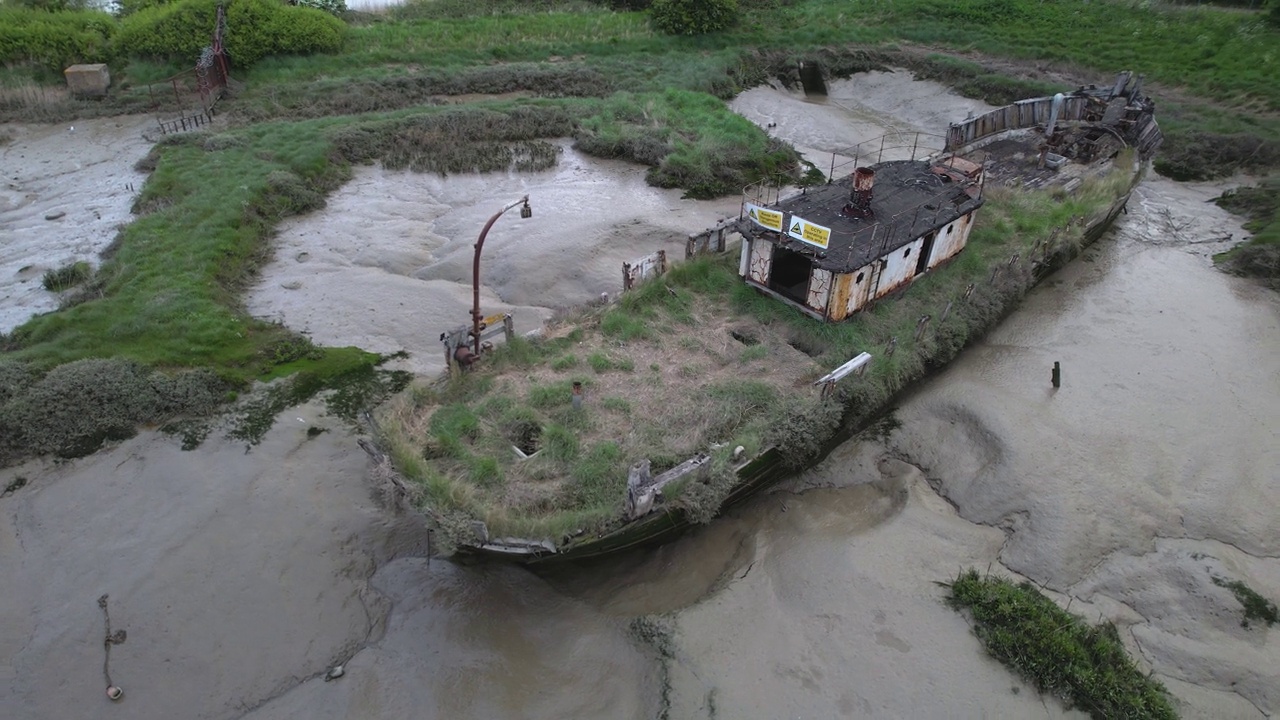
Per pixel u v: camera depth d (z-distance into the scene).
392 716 12.02
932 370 20.02
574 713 12.23
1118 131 28.52
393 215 27.56
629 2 51.72
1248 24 44.41
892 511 16.48
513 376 16.81
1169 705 12.81
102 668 12.38
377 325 20.94
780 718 12.23
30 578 13.70
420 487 13.21
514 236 25.64
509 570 14.00
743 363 17.59
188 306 20.30
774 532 15.64
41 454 16.14
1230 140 33.16
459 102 38.06
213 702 12.07
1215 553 15.63
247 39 38.38
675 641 13.20
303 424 17.38
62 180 28.89
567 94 39.91
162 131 32.66
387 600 13.72
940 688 12.79
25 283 22.34
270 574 13.98
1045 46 44.88
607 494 13.84
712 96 38.84
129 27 37.62
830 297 18.06
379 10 49.62
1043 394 19.62
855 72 44.59
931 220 19.88
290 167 28.94
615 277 23.45
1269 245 25.98
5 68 36.00
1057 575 15.09
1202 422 18.94
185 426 17.03
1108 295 24.41
